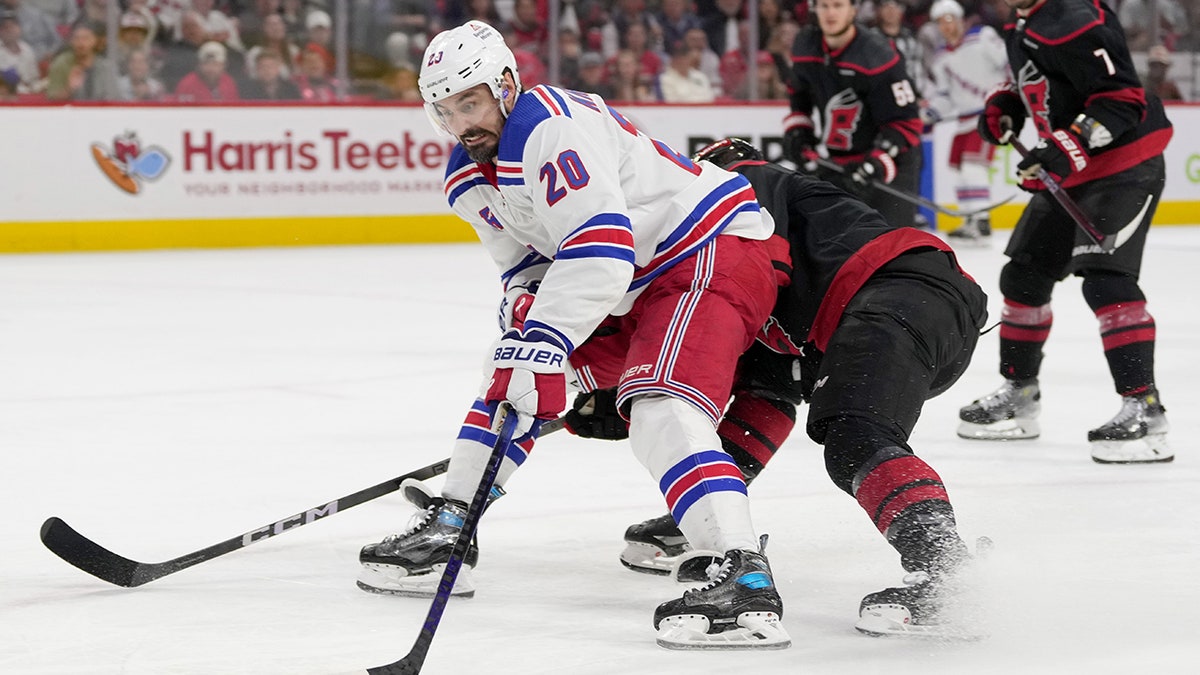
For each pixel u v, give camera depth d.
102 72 31.33
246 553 9.01
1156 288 24.31
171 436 12.94
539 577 8.45
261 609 7.77
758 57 35.47
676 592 8.12
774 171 8.51
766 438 8.41
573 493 10.66
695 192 7.74
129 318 21.27
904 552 7.00
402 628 7.41
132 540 9.38
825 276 7.94
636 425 7.36
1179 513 9.81
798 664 6.75
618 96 34.53
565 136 7.27
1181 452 12.02
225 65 32.09
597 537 9.40
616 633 7.31
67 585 8.27
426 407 14.38
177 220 31.39
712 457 7.19
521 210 7.70
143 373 16.55
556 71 34.19
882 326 7.50
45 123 30.39
